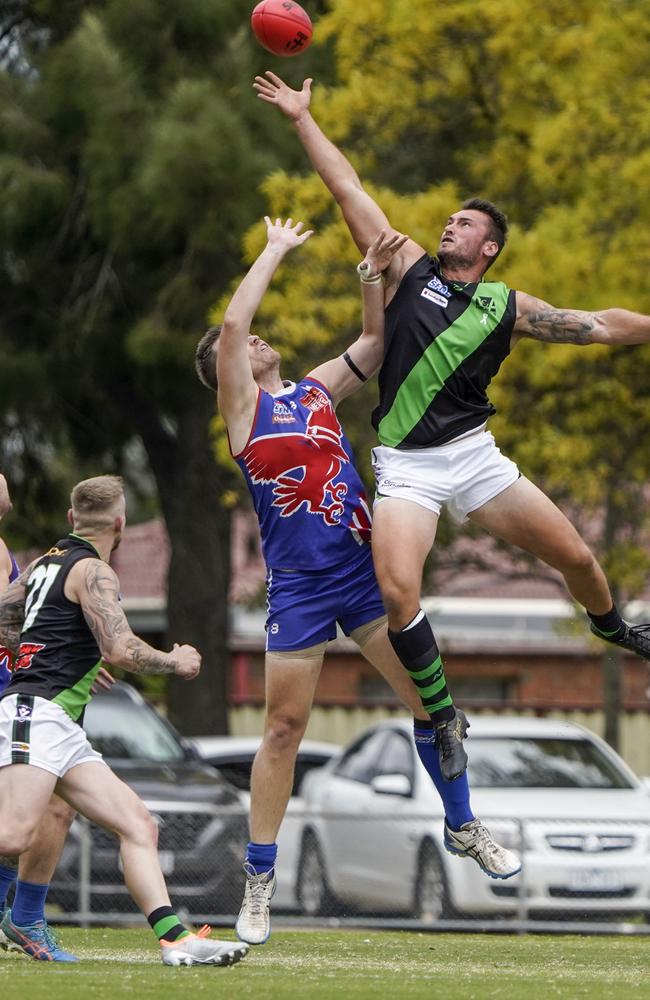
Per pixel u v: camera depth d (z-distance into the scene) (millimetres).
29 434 62406
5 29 56500
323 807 45156
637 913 38969
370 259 22219
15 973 19297
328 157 23297
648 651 24531
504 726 45094
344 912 42719
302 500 22500
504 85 48719
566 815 40094
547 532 22531
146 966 20578
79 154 53438
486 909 38781
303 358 49844
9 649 21391
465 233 22500
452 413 22219
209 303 51656
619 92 47062
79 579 20453
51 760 20109
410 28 48062
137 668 20000
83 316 55344
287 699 22875
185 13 51781
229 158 48625
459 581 94375
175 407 57219
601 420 50562
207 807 41312
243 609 86062
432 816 39188
